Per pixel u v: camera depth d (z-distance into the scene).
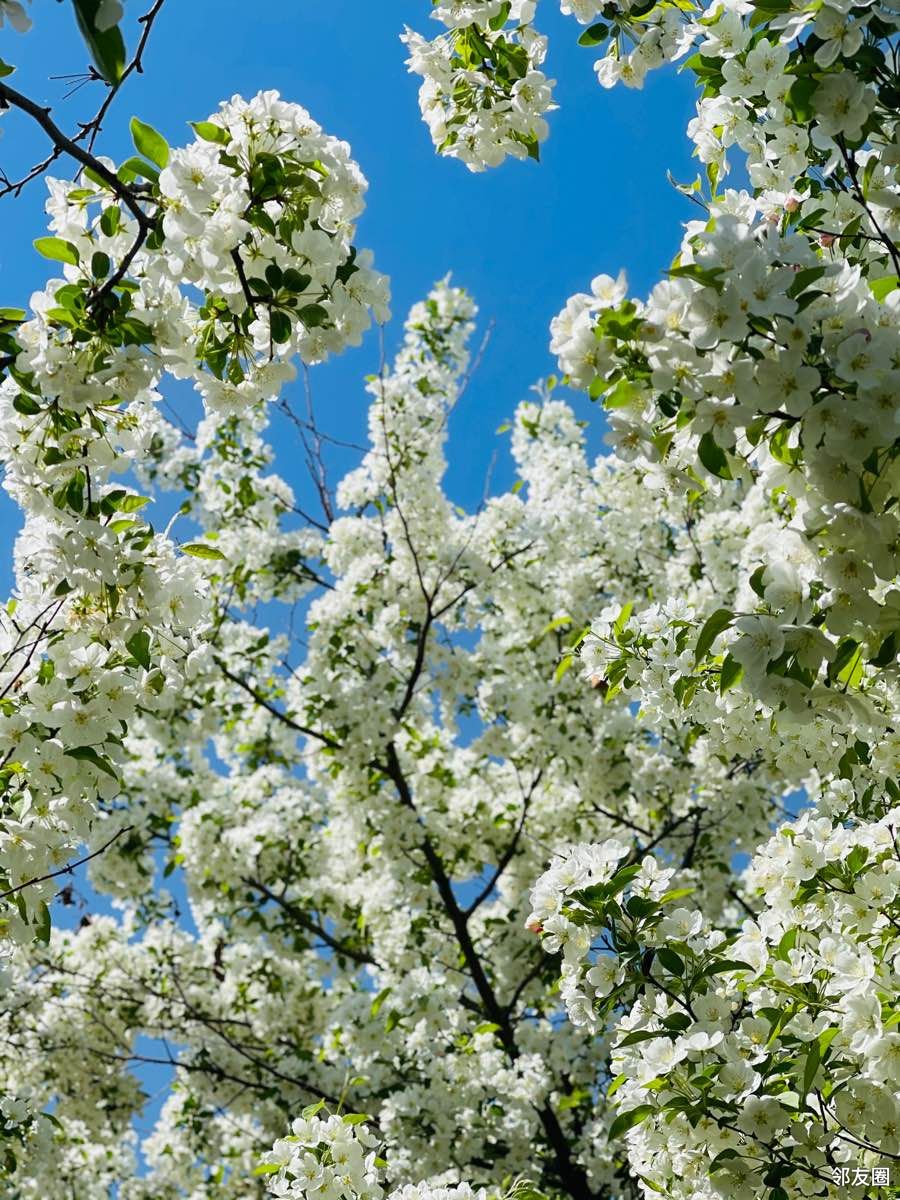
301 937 9.27
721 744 4.43
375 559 9.29
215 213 2.89
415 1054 7.77
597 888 3.44
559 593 9.48
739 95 3.48
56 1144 8.68
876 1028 3.04
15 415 3.03
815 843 3.51
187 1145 9.71
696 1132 3.30
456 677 9.14
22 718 3.21
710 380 2.42
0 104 2.73
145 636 3.18
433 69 3.97
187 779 9.98
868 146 3.21
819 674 2.80
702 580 9.09
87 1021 9.63
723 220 2.42
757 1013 3.27
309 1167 3.91
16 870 3.29
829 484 2.48
